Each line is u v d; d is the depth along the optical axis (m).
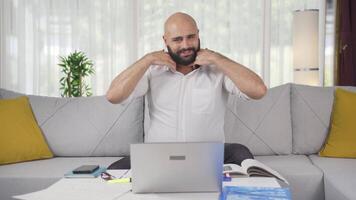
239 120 2.41
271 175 1.42
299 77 3.57
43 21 3.95
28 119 2.41
